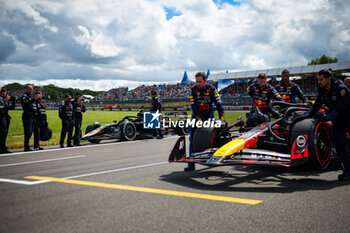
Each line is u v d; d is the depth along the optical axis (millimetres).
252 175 4602
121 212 2990
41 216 2930
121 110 50531
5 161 6617
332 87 4141
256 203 3174
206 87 5133
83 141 11164
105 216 2887
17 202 3418
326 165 4613
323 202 3156
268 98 6098
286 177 4410
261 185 3967
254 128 4859
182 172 4938
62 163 6164
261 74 5957
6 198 3596
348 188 3693
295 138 4316
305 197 3350
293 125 4480
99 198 3500
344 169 4176
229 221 2680
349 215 2770
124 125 10234
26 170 5480
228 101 40062
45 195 3691
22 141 10742
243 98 38812
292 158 4055
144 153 7281
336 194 3445
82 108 9578
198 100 5242
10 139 11625
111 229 2566
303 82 37000
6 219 2869
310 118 4504
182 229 2527
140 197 3500
